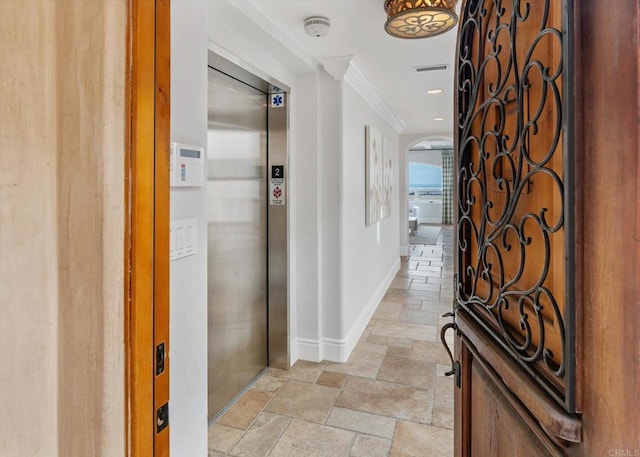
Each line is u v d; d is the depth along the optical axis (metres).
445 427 2.17
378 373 2.83
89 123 0.69
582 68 0.53
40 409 0.68
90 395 0.70
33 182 0.67
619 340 0.46
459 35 1.17
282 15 2.12
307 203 2.96
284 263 2.86
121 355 0.72
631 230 0.45
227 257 2.41
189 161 1.33
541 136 0.70
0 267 0.63
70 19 0.69
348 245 3.20
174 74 1.28
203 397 1.44
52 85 0.69
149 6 0.76
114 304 0.70
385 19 2.17
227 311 2.43
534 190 0.73
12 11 0.64
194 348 1.39
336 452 1.97
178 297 1.32
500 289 0.88
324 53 2.68
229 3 1.84
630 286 0.45
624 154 0.45
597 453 0.51
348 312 3.21
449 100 4.27
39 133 0.67
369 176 3.90
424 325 3.85
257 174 2.72
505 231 0.88
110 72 0.69
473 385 1.08
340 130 2.92
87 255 0.69
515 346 0.78
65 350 0.70
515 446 0.78
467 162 1.15
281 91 2.75
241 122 2.53
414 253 8.30
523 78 0.75
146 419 0.77
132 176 0.73
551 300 0.63
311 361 3.03
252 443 2.04
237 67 2.21
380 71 3.14
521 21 0.77
